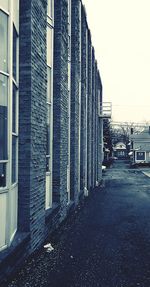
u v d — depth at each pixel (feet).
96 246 30.94
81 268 24.71
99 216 47.26
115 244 31.83
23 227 25.90
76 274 23.44
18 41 26.16
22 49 26.22
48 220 33.09
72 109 52.75
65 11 42.60
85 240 33.06
